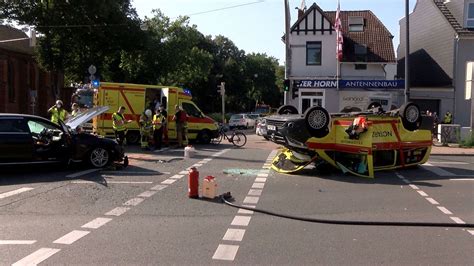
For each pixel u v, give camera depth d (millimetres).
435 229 7691
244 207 9047
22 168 13836
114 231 7273
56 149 13188
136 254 6141
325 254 6250
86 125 22453
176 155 18266
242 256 6121
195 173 9977
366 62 35469
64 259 5906
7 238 6832
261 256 6129
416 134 14883
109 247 6434
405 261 5996
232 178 12812
